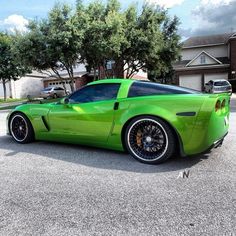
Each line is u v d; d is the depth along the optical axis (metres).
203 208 2.40
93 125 4.07
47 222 2.24
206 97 3.42
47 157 4.07
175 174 3.23
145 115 3.62
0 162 3.90
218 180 3.02
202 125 3.35
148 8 19.38
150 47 18.69
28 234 2.07
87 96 4.24
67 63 16.95
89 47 16.30
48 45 15.85
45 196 2.72
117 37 16.27
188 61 33.91
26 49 16.16
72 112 4.26
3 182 3.12
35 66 17.28
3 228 2.17
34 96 37.19
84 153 4.23
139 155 3.72
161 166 3.54
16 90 34.62
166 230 2.08
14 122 5.01
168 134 3.50
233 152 4.08
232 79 28.70
